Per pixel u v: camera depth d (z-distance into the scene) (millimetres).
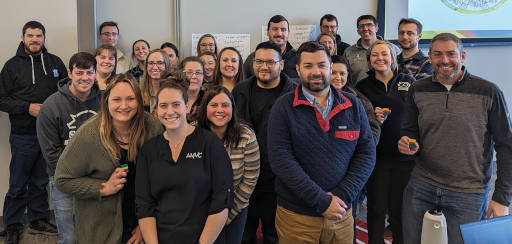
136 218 1935
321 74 1796
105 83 2869
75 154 1804
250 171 2076
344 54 3924
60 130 2266
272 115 1900
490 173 1951
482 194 1926
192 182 1692
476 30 4828
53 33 3266
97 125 1836
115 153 1825
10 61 3002
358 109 1912
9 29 3156
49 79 3068
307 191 1760
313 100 1847
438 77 1960
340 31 4500
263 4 4258
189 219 1711
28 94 3002
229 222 2047
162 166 1711
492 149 1947
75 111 2305
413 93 2076
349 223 1915
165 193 1727
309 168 1831
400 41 3521
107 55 2908
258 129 2480
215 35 4176
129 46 3992
